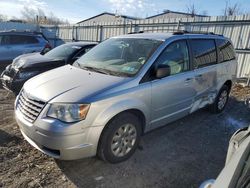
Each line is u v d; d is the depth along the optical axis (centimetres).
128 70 354
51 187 291
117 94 314
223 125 499
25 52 1041
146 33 458
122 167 335
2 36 995
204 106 498
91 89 307
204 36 482
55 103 290
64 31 1830
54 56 682
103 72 360
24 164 331
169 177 319
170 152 381
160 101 372
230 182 143
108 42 455
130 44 411
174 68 397
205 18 972
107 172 322
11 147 372
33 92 320
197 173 331
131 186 299
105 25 1440
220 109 560
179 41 415
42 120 290
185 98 422
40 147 307
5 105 577
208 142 423
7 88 626
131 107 327
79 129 286
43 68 620
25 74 598
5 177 304
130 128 342
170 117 407
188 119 521
